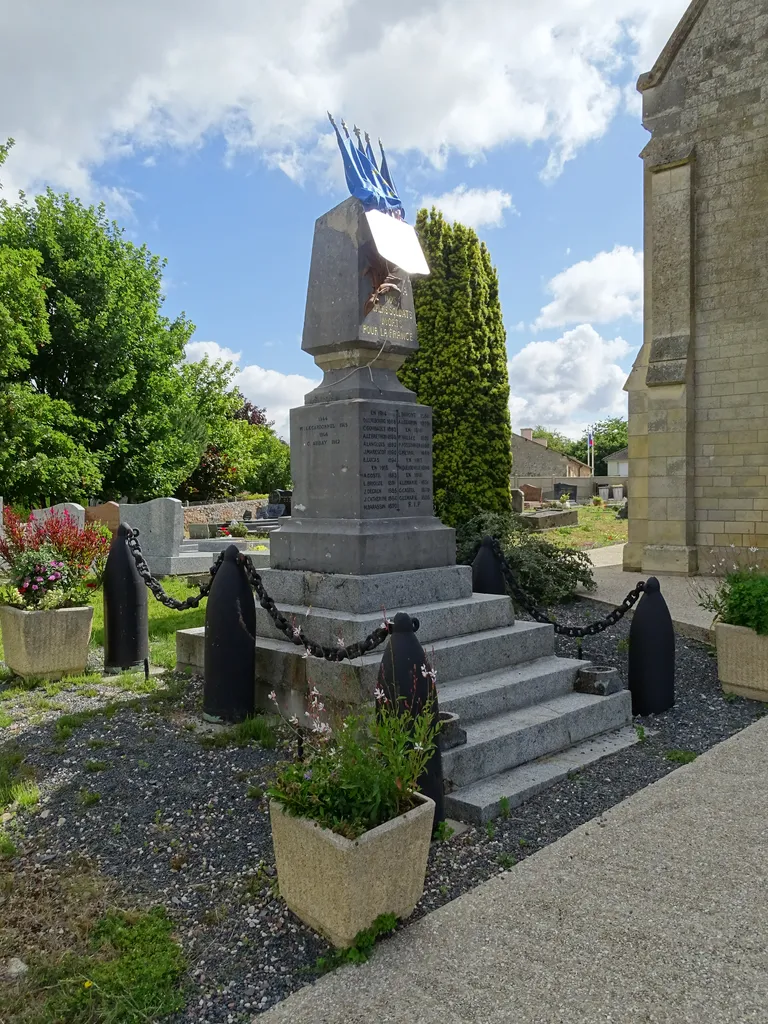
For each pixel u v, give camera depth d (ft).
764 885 10.78
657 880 10.98
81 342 87.61
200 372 113.50
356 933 9.41
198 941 9.96
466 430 47.32
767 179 42.63
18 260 73.51
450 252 47.67
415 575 19.54
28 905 10.86
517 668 19.45
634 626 20.53
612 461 250.16
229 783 14.57
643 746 17.74
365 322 20.34
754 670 21.29
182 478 99.81
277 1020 8.23
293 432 21.38
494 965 9.05
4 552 24.13
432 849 12.62
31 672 22.03
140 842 12.56
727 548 42.88
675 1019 8.01
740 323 43.70
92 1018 8.55
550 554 36.47
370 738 11.43
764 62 42.45
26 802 13.92
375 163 21.45
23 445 74.43
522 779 15.19
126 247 95.81
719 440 44.50
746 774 15.16
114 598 23.25
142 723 18.03
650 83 46.19
